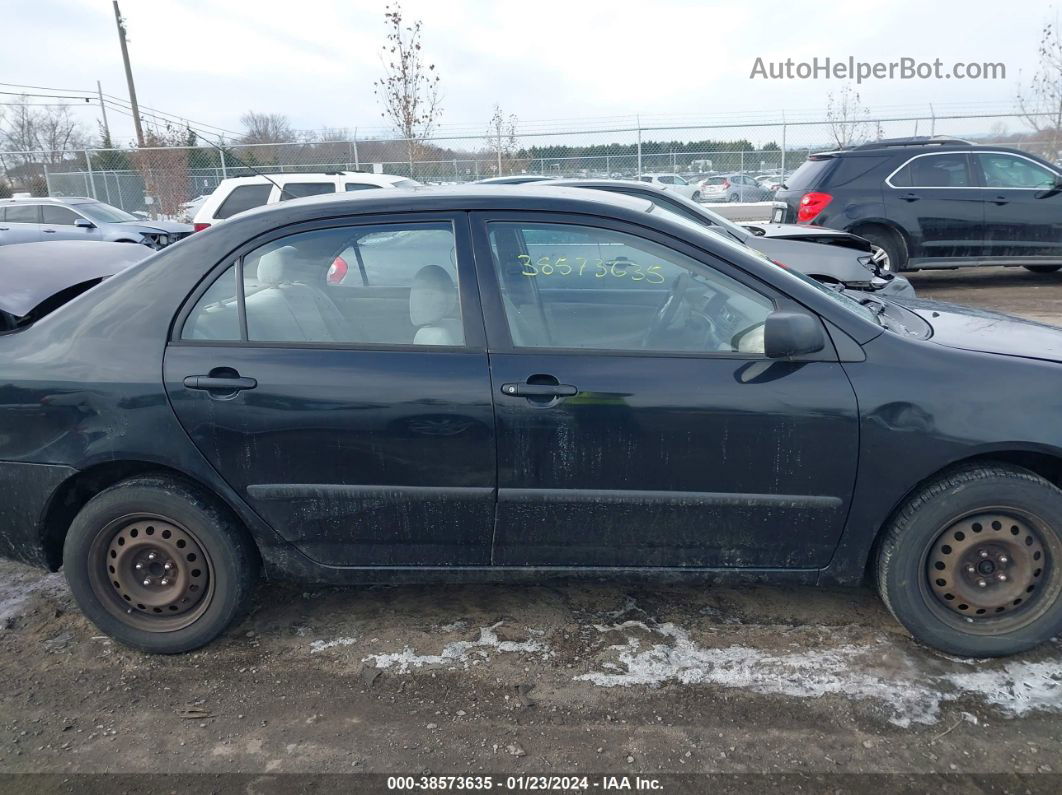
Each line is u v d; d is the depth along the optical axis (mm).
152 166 19641
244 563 2912
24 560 2992
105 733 2562
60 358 2801
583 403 2645
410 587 3408
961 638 2758
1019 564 2709
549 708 2621
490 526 2799
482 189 3018
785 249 5746
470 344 2729
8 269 3281
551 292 2777
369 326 2816
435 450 2711
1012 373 2633
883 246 10070
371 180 11023
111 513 2836
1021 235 9914
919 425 2596
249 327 2809
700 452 2658
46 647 3053
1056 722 2484
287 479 2773
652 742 2453
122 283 2873
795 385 2617
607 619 3123
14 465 2840
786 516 2725
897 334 2770
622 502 2725
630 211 2816
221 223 2941
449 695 2701
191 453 2756
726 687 2693
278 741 2508
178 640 2936
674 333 2746
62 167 21250
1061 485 2820
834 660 2818
